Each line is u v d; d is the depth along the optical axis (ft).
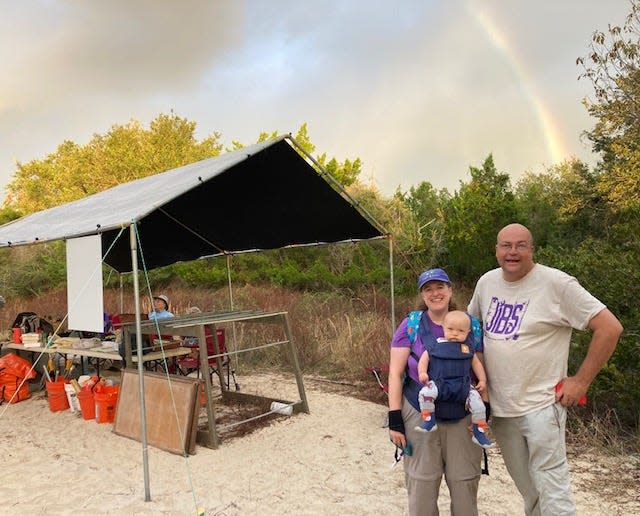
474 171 46.68
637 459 15.43
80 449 17.67
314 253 56.13
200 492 14.29
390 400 9.58
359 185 60.44
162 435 17.53
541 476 9.17
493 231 40.47
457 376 9.23
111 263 30.25
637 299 17.93
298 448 17.38
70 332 25.75
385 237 23.26
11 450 17.78
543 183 58.90
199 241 26.48
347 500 13.61
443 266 48.24
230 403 22.94
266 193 20.57
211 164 19.17
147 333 19.44
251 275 51.70
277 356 30.07
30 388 25.18
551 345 9.34
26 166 128.36
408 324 9.72
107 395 20.27
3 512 13.38
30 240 18.90
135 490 14.49
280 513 13.03
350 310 37.99
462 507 9.58
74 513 13.25
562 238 42.42
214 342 23.18
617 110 36.14
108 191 25.36
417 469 9.51
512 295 9.64
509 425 9.60
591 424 17.10
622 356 17.37
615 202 35.65
